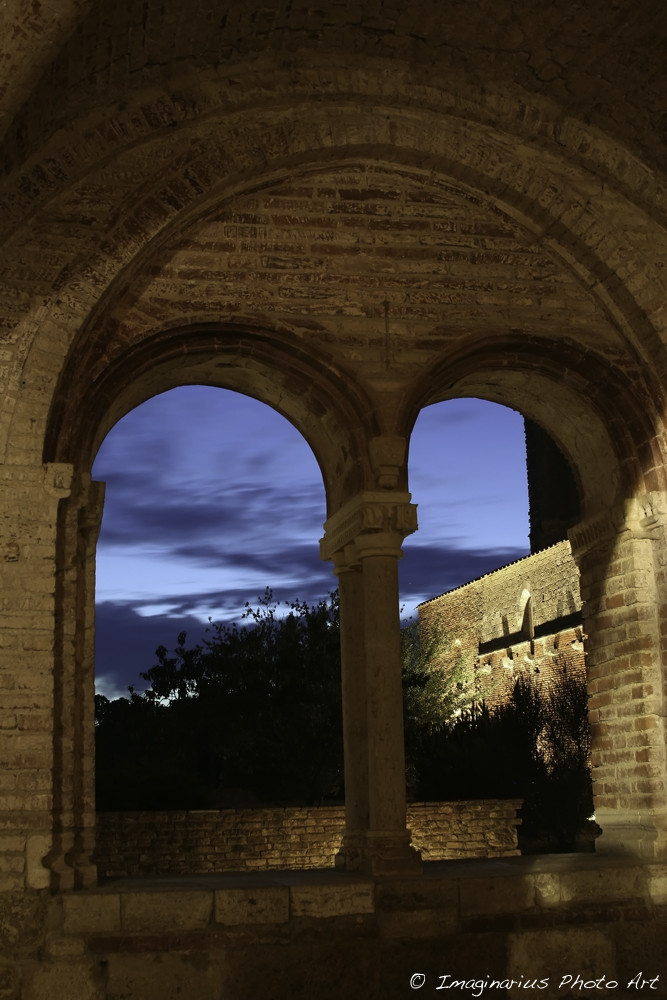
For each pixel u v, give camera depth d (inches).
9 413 394.6
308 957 378.6
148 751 1055.0
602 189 439.8
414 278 446.3
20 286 399.2
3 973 362.6
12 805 374.9
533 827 858.1
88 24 355.9
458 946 390.9
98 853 653.3
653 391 456.8
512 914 398.3
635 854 437.1
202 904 375.2
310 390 444.8
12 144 379.9
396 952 385.7
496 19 400.8
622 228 443.2
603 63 415.5
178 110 402.0
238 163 417.4
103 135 398.0
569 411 487.8
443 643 1310.3
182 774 890.1
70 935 366.6
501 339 448.5
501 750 890.7
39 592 387.9
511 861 448.8
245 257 433.4
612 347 459.5
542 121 426.9
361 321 439.8
